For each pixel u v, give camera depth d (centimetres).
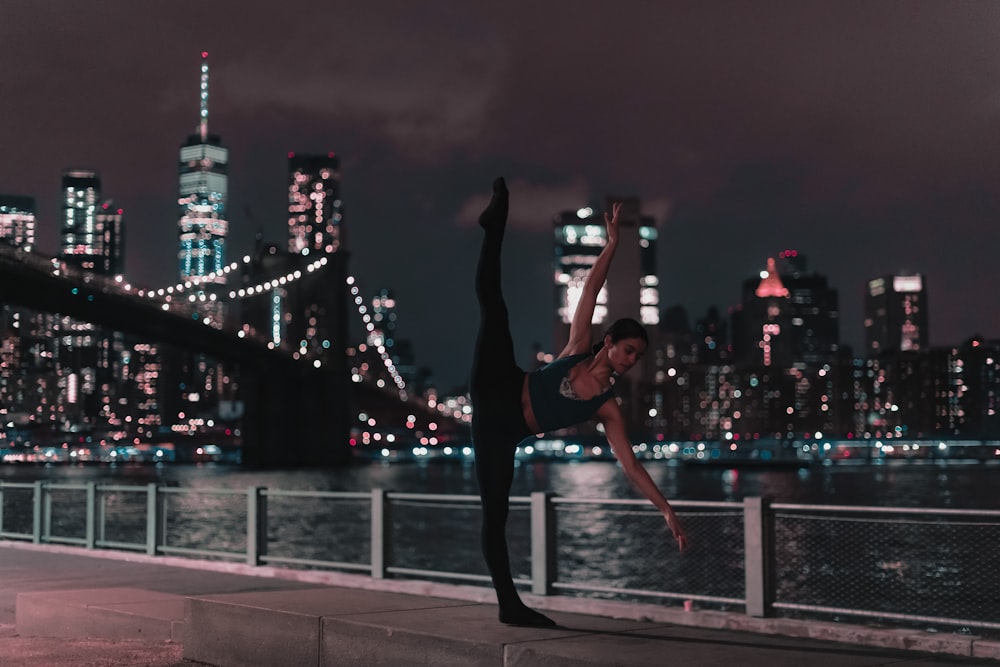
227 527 6362
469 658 671
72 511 7438
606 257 696
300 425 17388
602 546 4997
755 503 923
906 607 2172
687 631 720
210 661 797
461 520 7525
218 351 14512
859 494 12825
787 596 2608
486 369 680
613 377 676
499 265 682
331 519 7512
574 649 646
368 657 715
